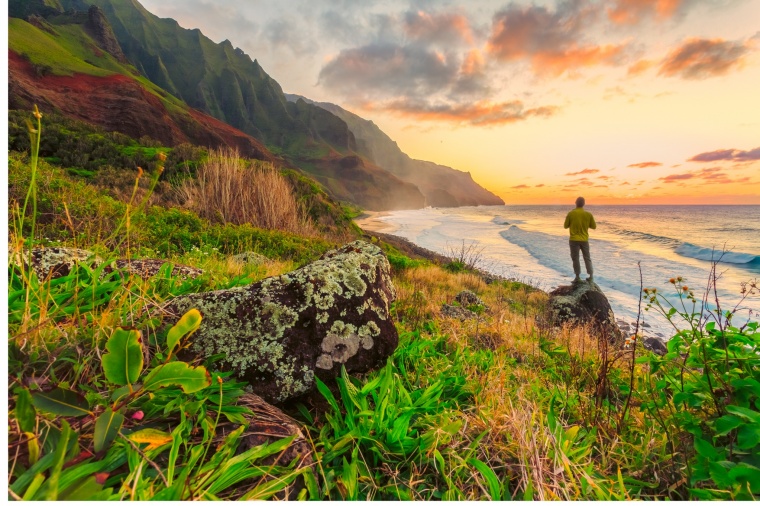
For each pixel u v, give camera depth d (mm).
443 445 1661
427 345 2760
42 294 1513
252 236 8414
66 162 16812
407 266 11516
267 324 1859
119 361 1142
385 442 1646
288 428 1468
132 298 1773
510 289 11742
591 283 8680
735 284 15266
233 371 1721
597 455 1917
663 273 18297
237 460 1225
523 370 2963
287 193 13039
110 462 1093
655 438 1953
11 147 14992
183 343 1721
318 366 1852
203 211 10977
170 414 1379
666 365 2256
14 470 991
